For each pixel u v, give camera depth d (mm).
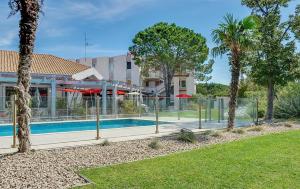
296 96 26906
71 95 33375
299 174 8039
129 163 8945
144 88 54375
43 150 10453
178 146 11680
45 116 26016
